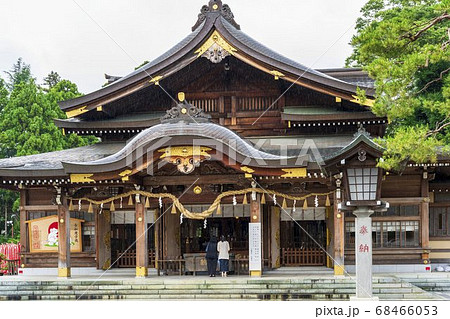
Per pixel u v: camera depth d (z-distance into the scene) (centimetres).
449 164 2603
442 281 2523
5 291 2458
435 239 2900
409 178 2775
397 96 2031
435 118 3128
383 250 2777
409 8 3581
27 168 2603
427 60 1892
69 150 3114
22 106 5328
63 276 2619
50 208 2989
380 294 2252
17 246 3472
